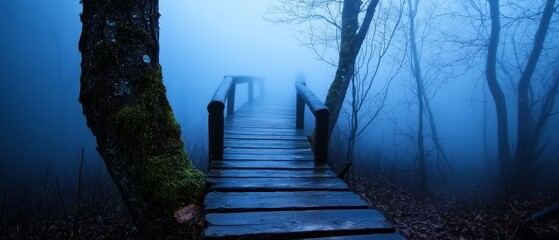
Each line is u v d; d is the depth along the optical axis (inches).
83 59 72.9
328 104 218.8
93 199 224.8
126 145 68.1
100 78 69.1
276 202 100.6
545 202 245.0
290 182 119.0
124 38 71.5
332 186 115.5
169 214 67.7
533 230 183.9
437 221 224.2
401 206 253.3
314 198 105.1
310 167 137.6
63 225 196.5
